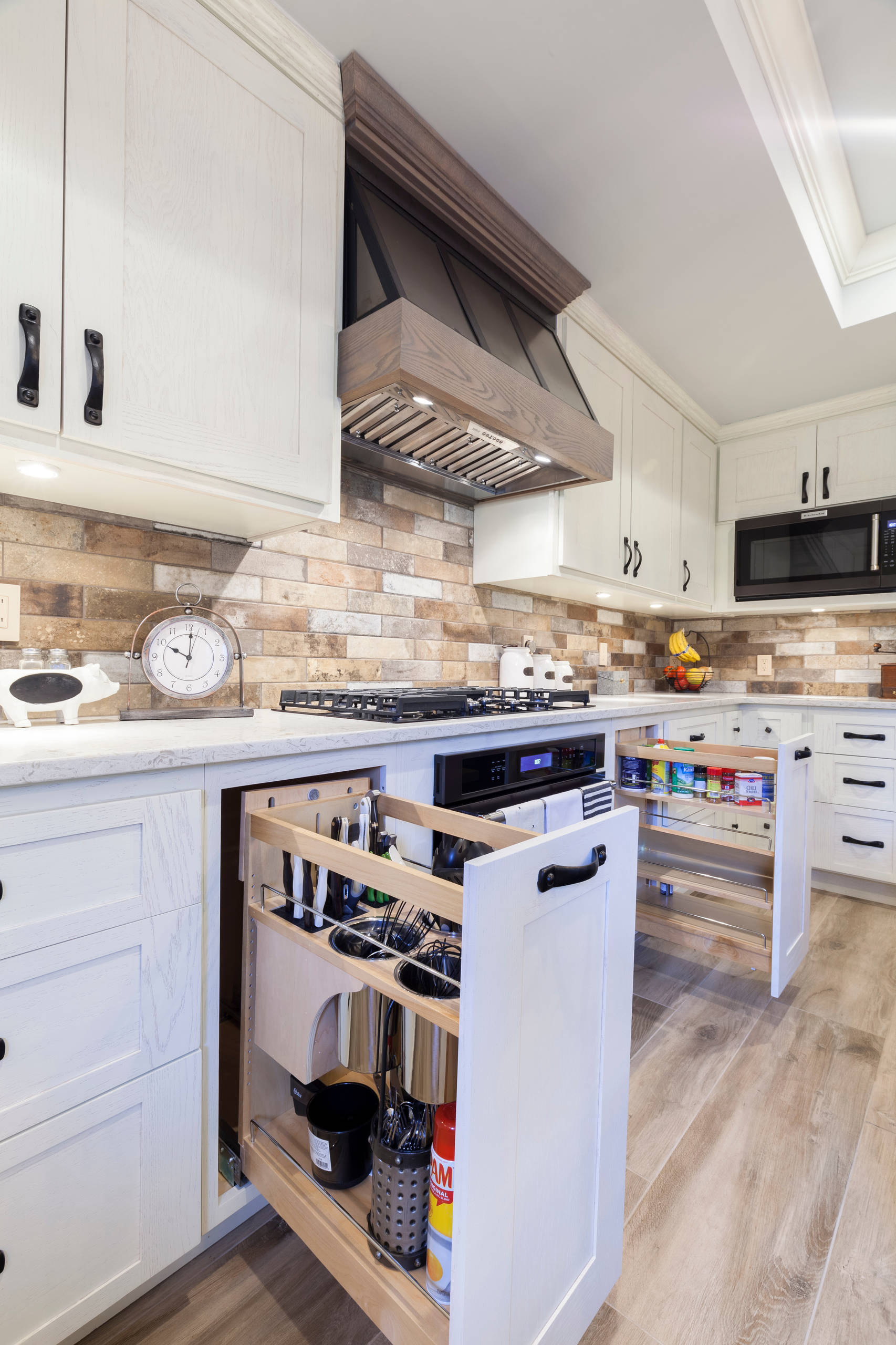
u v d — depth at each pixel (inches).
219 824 39.4
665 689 146.8
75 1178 32.5
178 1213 37.0
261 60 48.4
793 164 65.9
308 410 52.1
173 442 43.1
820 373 103.9
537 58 50.9
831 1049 62.5
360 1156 35.7
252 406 47.9
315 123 52.6
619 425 95.0
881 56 59.6
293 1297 37.5
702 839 78.9
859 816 109.3
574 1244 30.6
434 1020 25.8
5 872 30.0
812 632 133.0
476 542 93.7
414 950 33.8
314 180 52.5
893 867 105.7
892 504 108.0
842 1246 40.7
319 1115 38.7
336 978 33.3
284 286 50.1
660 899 80.6
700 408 118.6
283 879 41.1
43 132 36.7
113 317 39.9
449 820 39.0
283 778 43.3
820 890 114.6
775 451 122.7
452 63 51.8
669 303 84.2
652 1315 36.2
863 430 112.6
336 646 74.0
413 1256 29.7
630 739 90.0
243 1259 40.1
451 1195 27.7
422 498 85.8
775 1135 50.6
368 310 54.3
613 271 77.5
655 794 80.0
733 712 122.3
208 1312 36.5
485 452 72.3
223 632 57.3
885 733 106.7
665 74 51.8
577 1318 31.0
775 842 65.4
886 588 108.7
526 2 46.3
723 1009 70.1
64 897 32.1
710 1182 45.9
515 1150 25.4
